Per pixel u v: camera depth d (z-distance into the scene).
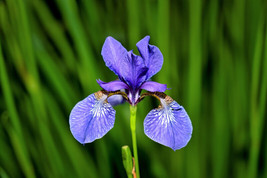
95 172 0.60
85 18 0.60
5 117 0.59
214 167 0.61
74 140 0.60
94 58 0.59
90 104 0.48
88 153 0.61
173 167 0.61
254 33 0.60
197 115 0.59
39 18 0.60
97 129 0.48
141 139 0.59
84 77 0.58
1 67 0.55
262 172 0.60
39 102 0.57
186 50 0.60
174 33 0.60
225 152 0.61
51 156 0.58
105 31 0.61
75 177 0.60
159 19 0.57
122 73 0.49
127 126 0.59
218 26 0.60
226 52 0.61
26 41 0.56
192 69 0.57
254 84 0.57
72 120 0.47
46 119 0.57
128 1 0.58
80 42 0.57
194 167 0.60
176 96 0.60
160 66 0.49
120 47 0.49
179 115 0.48
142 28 0.60
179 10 0.60
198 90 0.58
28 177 0.58
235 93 0.61
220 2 0.60
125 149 0.48
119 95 0.51
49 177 0.59
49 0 0.62
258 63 0.57
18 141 0.57
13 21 0.56
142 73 0.48
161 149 0.61
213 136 0.61
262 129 0.58
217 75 0.60
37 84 0.57
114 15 0.61
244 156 0.60
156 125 0.48
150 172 0.60
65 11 0.56
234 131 0.61
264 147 0.59
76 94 0.60
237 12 0.60
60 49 0.60
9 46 0.57
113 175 0.60
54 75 0.59
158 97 0.49
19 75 0.57
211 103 0.61
